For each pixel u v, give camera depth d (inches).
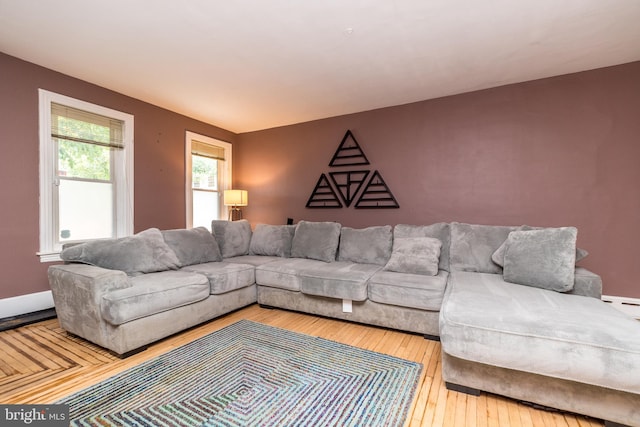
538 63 103.1
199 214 170.9
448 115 131.9
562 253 77.1
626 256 103.3
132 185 133.1
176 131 153.1
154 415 52.9
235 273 105.6
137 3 72.0
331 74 111.2
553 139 113.3
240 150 191.2
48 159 107.3
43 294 106.1
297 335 89.2
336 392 60.4
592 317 56.2
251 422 51.4
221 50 94.3
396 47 92.8
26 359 72.8
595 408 50.7
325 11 75.4
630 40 88.4
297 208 171.6
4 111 97.0
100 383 62.5
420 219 138.2
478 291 74.6
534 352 51.4
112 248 90.4
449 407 56.2
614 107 104.3
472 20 79.2
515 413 54.7
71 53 96.4
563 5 73.0
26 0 70.5
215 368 69.2
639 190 101.4
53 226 110.1
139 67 105.6
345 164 155.9
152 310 78.6
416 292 86.5
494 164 123.4
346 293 94.9
